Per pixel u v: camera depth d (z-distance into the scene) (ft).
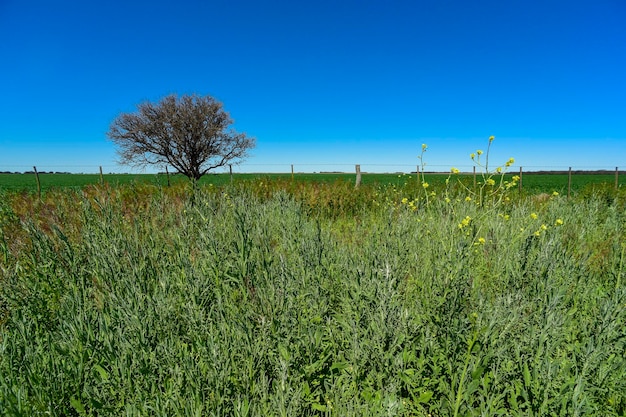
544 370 5.56
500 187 12.31
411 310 7.46
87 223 12.84
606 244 14.08
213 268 9.39
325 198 26.99
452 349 6.16
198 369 5.81
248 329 6.70
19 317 7.25
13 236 13.85
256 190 29.17
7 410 5.05
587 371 5.73
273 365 6.53
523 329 6.73
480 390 5.56
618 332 6.52
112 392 5.63
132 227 13.66
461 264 8.18
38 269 9.93
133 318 6.52
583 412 5.29
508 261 9.91
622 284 9.23
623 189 32.65
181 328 7.68
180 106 78.02
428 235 12.42
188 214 13.56
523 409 5.74
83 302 8.27
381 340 6.53
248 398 5.66
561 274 9.23
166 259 10.66
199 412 5.02
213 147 80.79
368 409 5.64
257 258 10.06
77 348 6.25
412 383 6.08
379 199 26.81
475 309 7.13
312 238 11.24
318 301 8.29
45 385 5.74
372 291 7.51
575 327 7.55
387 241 11.33
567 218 18.65
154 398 5.52
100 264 9.56
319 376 6.44
